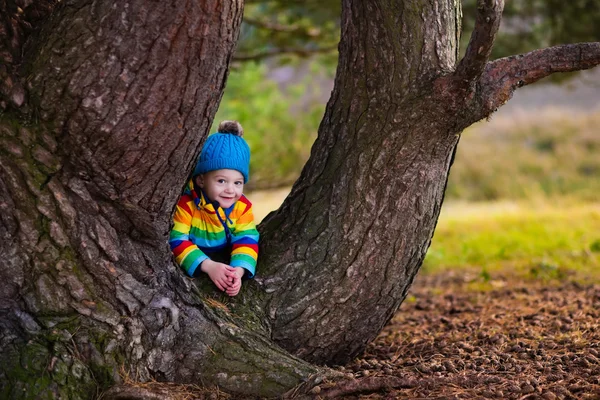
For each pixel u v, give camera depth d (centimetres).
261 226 378
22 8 296
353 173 344
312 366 327
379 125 337
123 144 286
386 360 402
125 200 302
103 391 294
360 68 342
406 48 330
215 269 344
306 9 792
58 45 278
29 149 285
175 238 350
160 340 314
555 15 741
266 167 1020
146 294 312
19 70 286
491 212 1254
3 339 291
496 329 468
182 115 288
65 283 296
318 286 349
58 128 284
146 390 291
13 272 292
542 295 599
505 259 830
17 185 285
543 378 334
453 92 316
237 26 286
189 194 361
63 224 294
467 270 795
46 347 290
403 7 329
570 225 1012
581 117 1877
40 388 282
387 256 349
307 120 1041
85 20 275
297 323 351
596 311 502
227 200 358
